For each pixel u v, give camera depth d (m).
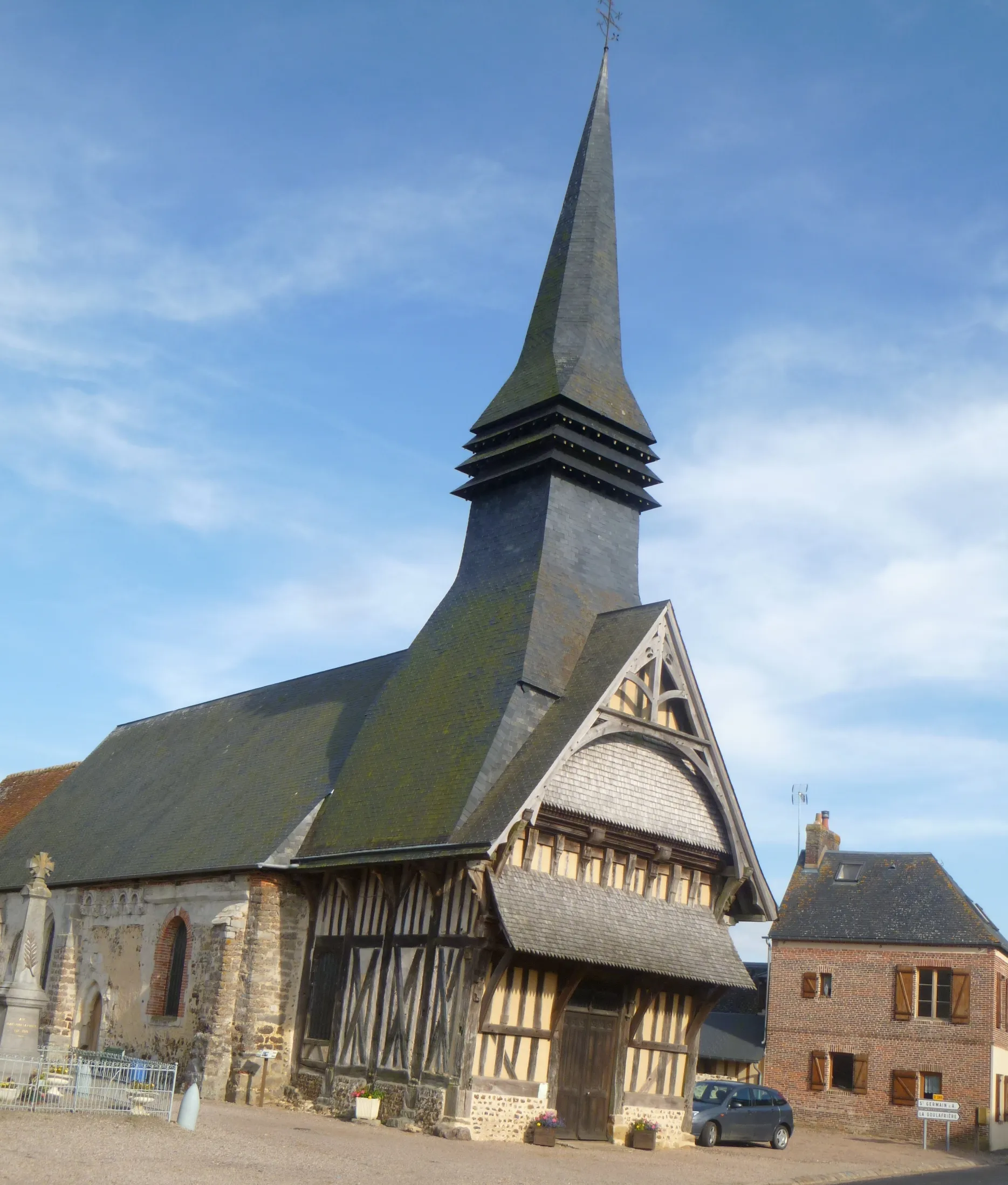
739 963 22.19
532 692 21.27
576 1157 18.02
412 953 20.20
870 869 38.09
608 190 28.34
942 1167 24.50
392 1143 16.91
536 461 24.20
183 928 24.94
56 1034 27.44
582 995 20.73
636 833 21.06
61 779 39.94
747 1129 24.69
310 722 27.95
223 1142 14.73
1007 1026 35.72
